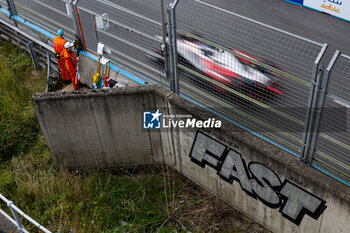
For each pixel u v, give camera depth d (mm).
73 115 7598
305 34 13234
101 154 8227
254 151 6270
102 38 8680
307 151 6039
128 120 7629
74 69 9258
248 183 6703
